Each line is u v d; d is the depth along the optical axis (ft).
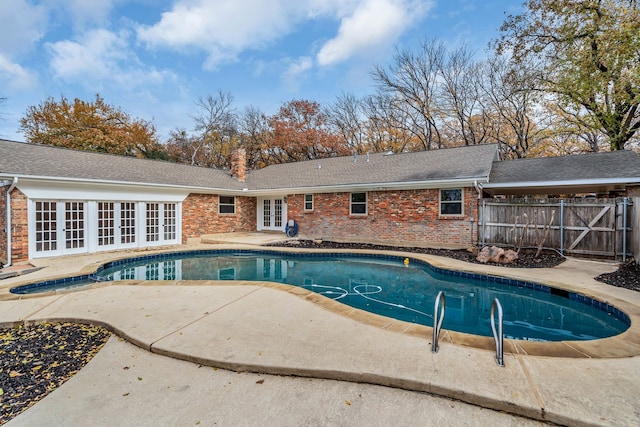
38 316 15.43
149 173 45.21
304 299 18.19
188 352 11.32
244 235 52.90
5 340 13.20
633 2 36.63
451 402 8.69
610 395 8.60
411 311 19.72
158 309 16.40
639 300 17.39
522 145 70.54
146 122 99.19
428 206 40.42
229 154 105.81
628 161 33.01
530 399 8.33
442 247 38.70
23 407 8.60
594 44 41.57
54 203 33.76
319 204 50.21
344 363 10.36
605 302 17.38
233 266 33.83
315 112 99.71
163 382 9.78
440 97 81.66
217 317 15.16
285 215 56.18
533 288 22.08
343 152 98.02
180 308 16.56
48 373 10.47
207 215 50.75
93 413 8.23
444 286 25.02
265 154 105.29
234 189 52.65
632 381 9.32
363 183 43.01
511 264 28.19
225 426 7.70
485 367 10.08
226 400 8.82
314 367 10.10
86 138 83.61
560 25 46.19
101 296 18.92
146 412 8.27
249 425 7.73
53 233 33.63
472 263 29.19
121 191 39.14
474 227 37.09
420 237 41.06
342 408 8.44
